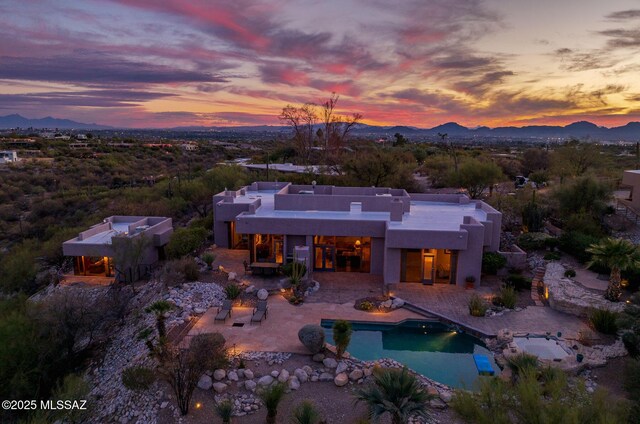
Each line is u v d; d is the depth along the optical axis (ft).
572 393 32.83
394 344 57.72
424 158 231.71
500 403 32.58
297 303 67.56
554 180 153.58
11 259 97.76
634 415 32.50
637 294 54.03
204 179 154.30
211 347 47.62
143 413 43.96
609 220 99.04
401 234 73.05
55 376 58.75
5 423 50.72
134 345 59.36
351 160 152.87
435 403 43.88
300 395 45.78
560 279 72.33
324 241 82.74
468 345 57.41
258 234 83.15
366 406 43.65
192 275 76.18
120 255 79.56
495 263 77.66
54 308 61.26
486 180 136.26
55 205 155.12
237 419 42.60
